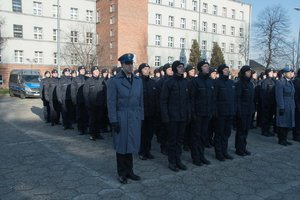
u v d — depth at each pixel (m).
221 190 5.20
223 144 7.01
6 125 11.08
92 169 6.12
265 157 7.25
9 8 36.53
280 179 5.79
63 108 10.15
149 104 6.89
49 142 8.36
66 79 10.27
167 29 45.88
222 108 6.81
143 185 5.35
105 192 5.02
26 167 6.19
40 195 4.87
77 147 7.84
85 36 42.38
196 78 6.62
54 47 39.72
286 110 8.37
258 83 11.17
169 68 7.20
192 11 48.50
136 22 42.34
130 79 5.48
